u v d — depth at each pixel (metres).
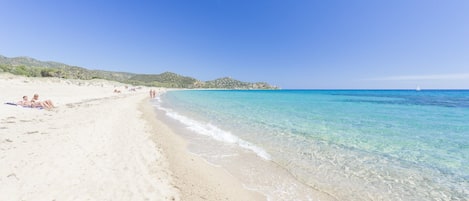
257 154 8.80
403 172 7.12
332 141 10.75
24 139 8.24
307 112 22.72
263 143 10.38
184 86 179.75
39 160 6.41
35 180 5.27
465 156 8.59
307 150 9.33
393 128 14.02
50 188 4.99
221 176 6.72
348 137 11.53
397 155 8.72
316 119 17.70
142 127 12.78
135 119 15.36
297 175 6.89
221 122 16.09
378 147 9.75
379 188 6.08
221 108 26.50
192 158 8.18
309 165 7.69
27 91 30.08
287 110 24.56
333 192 5.88
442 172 7.10
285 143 10.38
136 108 22.42
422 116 19.86
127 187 5.35
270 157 8.47
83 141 8.65
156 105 29.12
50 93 31.50
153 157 7.70
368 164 7.77
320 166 7.61
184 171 6.82
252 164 7.76
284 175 6.89
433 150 9.33
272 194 5.75
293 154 8.81
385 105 32.38
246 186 6.15
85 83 71.31
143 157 7.57
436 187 6.13
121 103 25.77
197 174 6.71
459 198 5.55
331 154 8.84
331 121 16.72
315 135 11.98
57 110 16.08
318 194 5.78
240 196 5.59
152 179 5.92
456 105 32.75
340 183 6.38
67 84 57.38
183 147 9.58
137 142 9.35
